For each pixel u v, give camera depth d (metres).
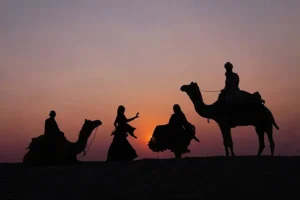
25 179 13.12
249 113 16.03
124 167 13.59
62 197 10.98
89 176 12.79
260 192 10.31
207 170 12.39
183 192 10.68
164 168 12.98
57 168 14.59
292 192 10.18
